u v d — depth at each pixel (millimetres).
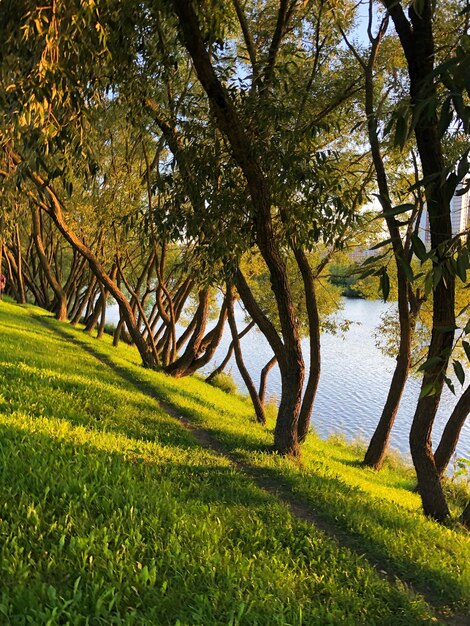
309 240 8023
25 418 6020
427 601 4496
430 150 5352
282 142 7094
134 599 2969
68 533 3504
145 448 6531
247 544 4340
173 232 7723
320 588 4008
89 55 4922
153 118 8359
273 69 7867
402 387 12828
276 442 8891
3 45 4367
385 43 10789
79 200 15117
